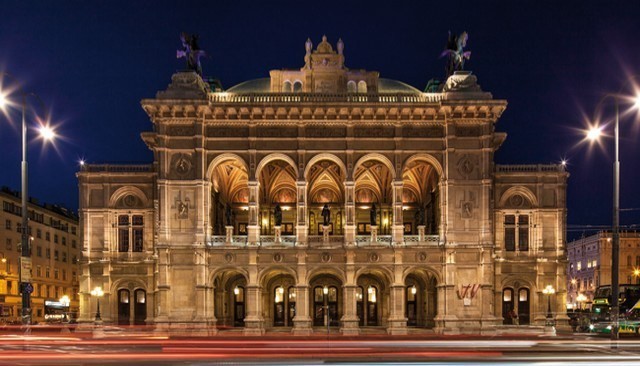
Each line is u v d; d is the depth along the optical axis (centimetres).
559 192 7362
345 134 6894
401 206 6819
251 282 6738
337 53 7506
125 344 4178
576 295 15575
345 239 6800
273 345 3838
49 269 12319
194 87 6844
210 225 6931
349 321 6688
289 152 6881
